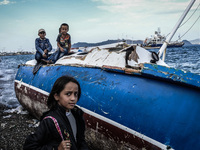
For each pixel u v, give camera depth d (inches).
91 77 106.2
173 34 144.3
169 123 71.2
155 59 111.3
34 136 46.7
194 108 68.3
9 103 221.9
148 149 76.1
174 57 1135.6
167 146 70.0
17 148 125.0
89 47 165.6
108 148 97.0
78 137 55.3
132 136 81.5
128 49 108.5
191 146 65.5
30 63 179.6
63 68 129.4
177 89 74.0
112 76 97.0
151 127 75.2
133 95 84.0
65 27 158.2
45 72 145.8
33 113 167.3
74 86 50.9
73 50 179.8
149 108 77.4
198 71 491.5
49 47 168.2
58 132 47.2
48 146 46.3
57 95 51.2
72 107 50.9
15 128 154.1
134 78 88.2
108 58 108.2
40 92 142.8
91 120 100.2
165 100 74.7
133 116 81.4
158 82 79.9
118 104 88.0
